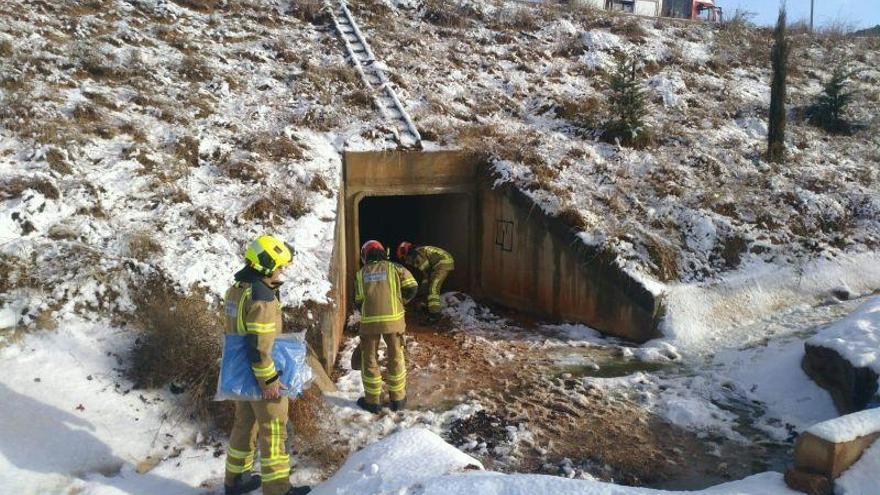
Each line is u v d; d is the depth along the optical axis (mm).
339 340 7906
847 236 10508
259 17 13930
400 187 10406
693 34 18188
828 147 13281
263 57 12156
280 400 4469
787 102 15031
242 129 9656
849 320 6875
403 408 6402
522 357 8070
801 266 9695
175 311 5875
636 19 18406
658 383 7207
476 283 11000
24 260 5969
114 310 5961
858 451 4012
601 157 11242
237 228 7555
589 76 14703
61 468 4539
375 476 4086
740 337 8367
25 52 9578
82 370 5406
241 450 4562
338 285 7996
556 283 9562
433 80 13047
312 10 14648
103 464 4711
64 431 4824
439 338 8828
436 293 9828
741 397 6895
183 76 10734
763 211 10305
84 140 7922
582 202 9766
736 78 15992
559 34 16547
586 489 3611
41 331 5543
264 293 4348
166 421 5254
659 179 10742
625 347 8359
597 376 7434
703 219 9789
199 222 7340
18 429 4688
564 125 12312
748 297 9078
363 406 6238
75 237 6449
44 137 7613
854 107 15297
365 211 14547
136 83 9906
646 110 11984
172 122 9227
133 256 6418
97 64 9984
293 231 7832
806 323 8586
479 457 5523
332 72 12109
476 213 10859
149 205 7340
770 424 6301
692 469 5492
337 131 10461
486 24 16484
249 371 4344
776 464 5566
